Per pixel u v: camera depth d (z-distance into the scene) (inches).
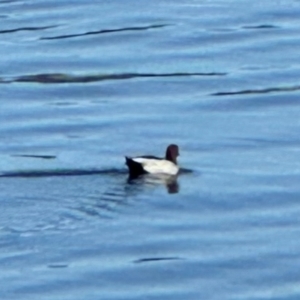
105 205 1509.6
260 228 1453.0
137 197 1535.4
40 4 2498.8
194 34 2244.1
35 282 1330.0
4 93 1956.2
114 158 1667.1
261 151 1696.6
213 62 2094.0
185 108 1876.2
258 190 1557.6
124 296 1304.1
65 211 1488.7
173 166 1608.0
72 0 2518.5
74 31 2284.7
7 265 1366.9
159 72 2046.0
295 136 1749.5
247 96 1926.7
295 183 1576.0
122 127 1791.3
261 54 2133.4
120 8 2439.7
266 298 1298.0
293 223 1464.1
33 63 2098.9
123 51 2158.0
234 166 1640.0
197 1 2488.9
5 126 1803.6
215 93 1942.7
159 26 2299.5
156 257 1385.3
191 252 1396.4
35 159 1664.6
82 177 1596.9
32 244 1408.7
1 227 1448.1
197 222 1469.0
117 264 1369.3
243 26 2293.3
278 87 1966.0
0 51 2171.5
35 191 1545.3
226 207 1509.6
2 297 1300.4
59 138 1749.5
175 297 1301.7
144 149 1706.4
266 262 1373.0
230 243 1417.3
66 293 1309.1
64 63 2097.7
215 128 1788.9
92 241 1418.6
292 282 1331.2
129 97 1931.6
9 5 2501.2
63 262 1373.0
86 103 1907.0
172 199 1529.3
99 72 2049.7
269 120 1820.9
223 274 1349.7
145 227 1453.0
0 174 1610.5
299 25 2297.0
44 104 1904.5
